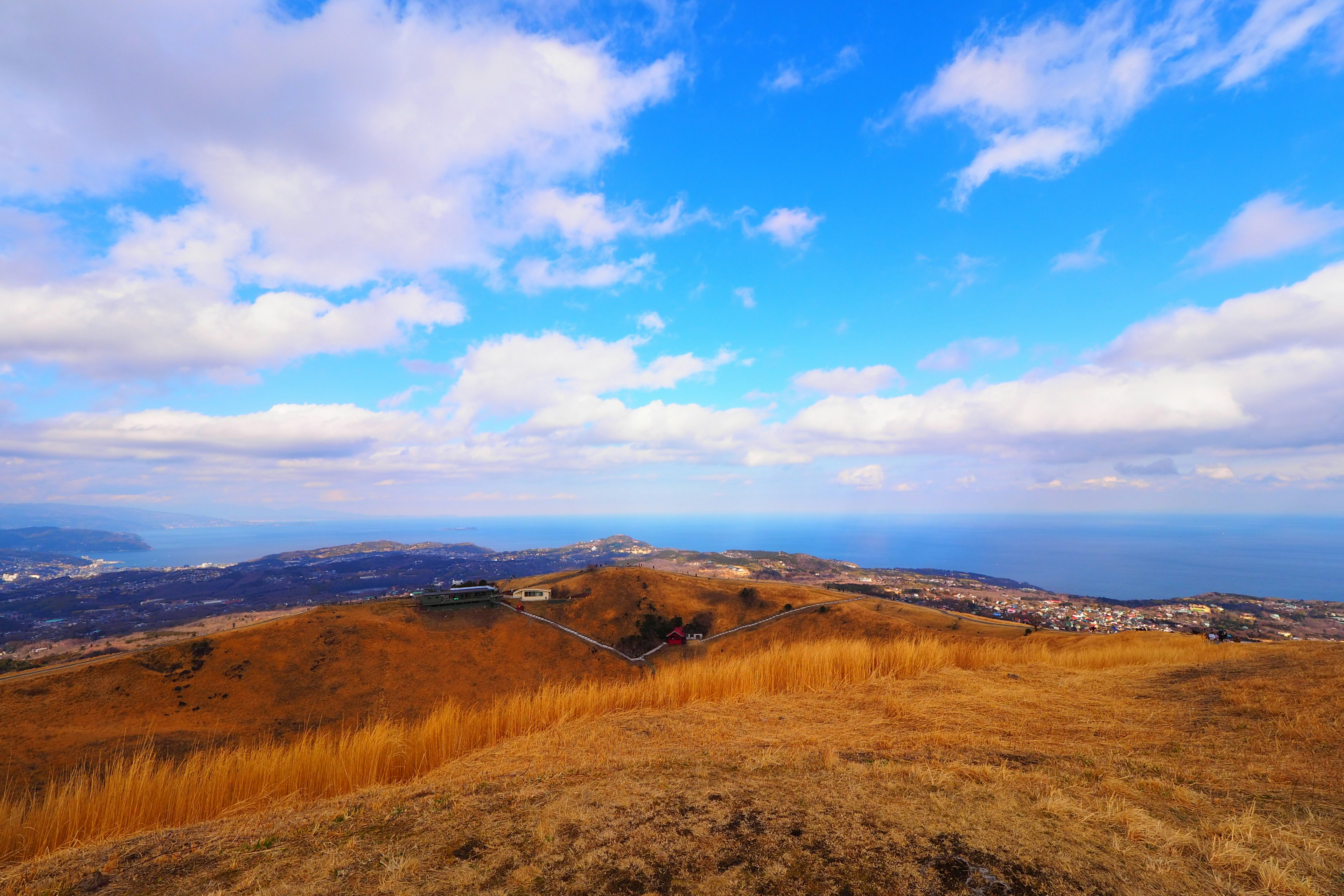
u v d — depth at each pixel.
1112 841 2.56
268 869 2.63
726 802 3.09
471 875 2.38
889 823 2.74
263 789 4.51
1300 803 3.11
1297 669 6.70
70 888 2.61
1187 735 4.74
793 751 4.37
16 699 38.72
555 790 3.45
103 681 41.59
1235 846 2.48
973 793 3.17
